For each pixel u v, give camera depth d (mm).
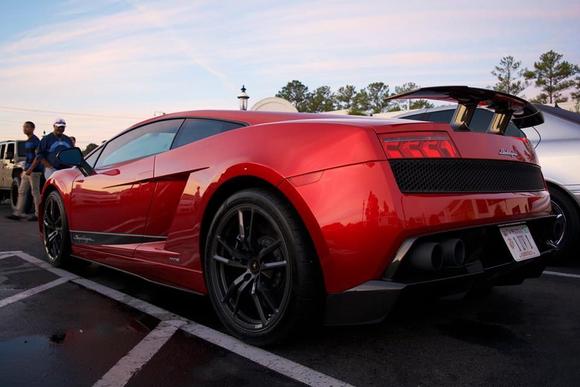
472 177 2291
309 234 2154
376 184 2041
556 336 2506
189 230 2691
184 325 2666
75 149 3828
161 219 3002
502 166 2461
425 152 2170
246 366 2135
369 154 2084
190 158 2785
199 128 3014
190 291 2750
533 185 2682
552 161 4258
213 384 1967
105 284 3607
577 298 3209
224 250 2529
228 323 2463
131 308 2988
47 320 2750
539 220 2629
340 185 2086
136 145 3492
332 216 2070
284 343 2326
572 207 4207
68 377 2020
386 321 2725
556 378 2021
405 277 2072
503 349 2334
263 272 2342
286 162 2240
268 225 2355
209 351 2297
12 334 2521
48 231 4359
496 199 2316
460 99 2703
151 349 2318
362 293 2035
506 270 2350
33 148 8305
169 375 2043
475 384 1971
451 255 2035
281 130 2400
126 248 3248
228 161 2502
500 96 2594
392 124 2191
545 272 4004
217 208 2650
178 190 2885
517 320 2760
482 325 2674
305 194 2135
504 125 2805
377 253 2012
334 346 2361
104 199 3510
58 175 4270
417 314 2857
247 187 2488
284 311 2199
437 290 2137
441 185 2170
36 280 3734
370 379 2016
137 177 3186
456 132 2326
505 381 1996
